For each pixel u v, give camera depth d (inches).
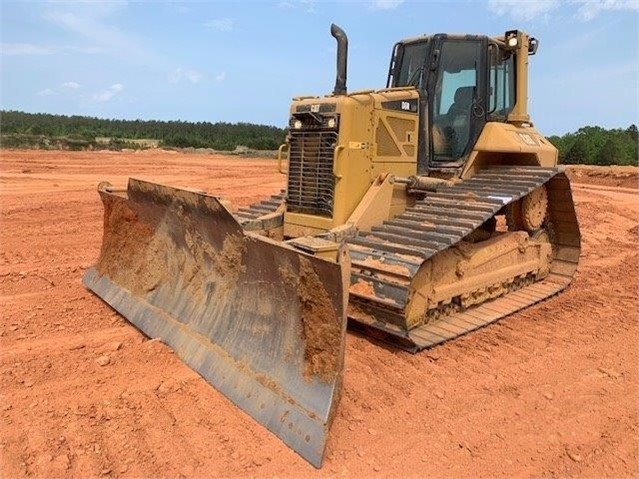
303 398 154.7
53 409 163.2
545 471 149.1
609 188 1050.1
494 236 289.7
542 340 242.1
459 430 165.9
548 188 322.7
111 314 241.8
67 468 137.5
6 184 671.8
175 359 196.5
